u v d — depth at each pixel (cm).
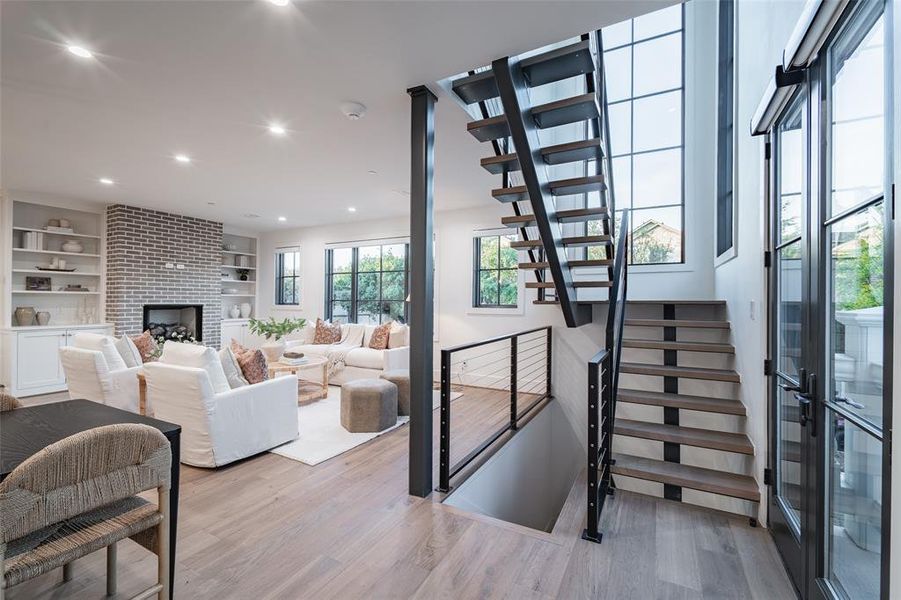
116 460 127
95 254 593
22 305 543
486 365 568
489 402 485
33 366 508
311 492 255
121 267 580
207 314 695
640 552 204
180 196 541
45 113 296
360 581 176
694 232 463
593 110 262
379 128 324
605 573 186
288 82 255
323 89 264
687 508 251
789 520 193
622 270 321
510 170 318
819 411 156
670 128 486
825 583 151
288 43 216
